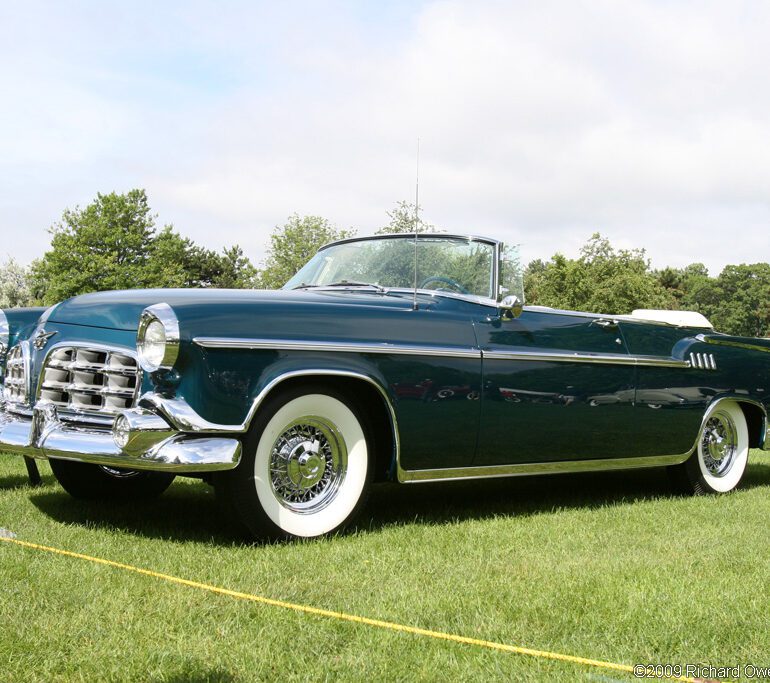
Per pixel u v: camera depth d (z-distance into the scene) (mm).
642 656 2250
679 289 77812
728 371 5402
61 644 2184
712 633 2428
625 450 4809
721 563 3295
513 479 5801
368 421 3799
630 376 4793
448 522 4039
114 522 3824
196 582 2793
